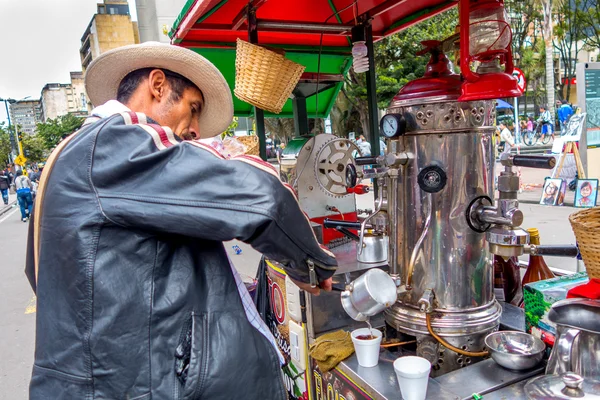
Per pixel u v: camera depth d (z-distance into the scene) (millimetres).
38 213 880
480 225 1220
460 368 1252
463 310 1246
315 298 1641
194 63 1038
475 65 1697
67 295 816
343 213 2135
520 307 1610
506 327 1416
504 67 1206
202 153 833
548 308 1185
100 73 1106
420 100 1211
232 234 786
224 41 2521
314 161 2023
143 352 818
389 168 1332
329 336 1519
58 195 831
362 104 9234
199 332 855
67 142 883
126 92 1021
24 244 8633
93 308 799
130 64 1062
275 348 999
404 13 2256
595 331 910
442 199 1221
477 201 1209
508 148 1191
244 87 1728
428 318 1248
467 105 1180
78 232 800
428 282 1263
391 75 10305
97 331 796
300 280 996
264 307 2057
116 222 800
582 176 4379
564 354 1009
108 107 929
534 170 11719
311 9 2230
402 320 1314
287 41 2514
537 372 1135
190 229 792
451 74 1289
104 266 799
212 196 793
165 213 786
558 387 942
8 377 3344
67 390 807
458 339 1236
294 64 1727
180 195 795
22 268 6621
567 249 1114
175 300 844
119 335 805
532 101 25156
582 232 1000
